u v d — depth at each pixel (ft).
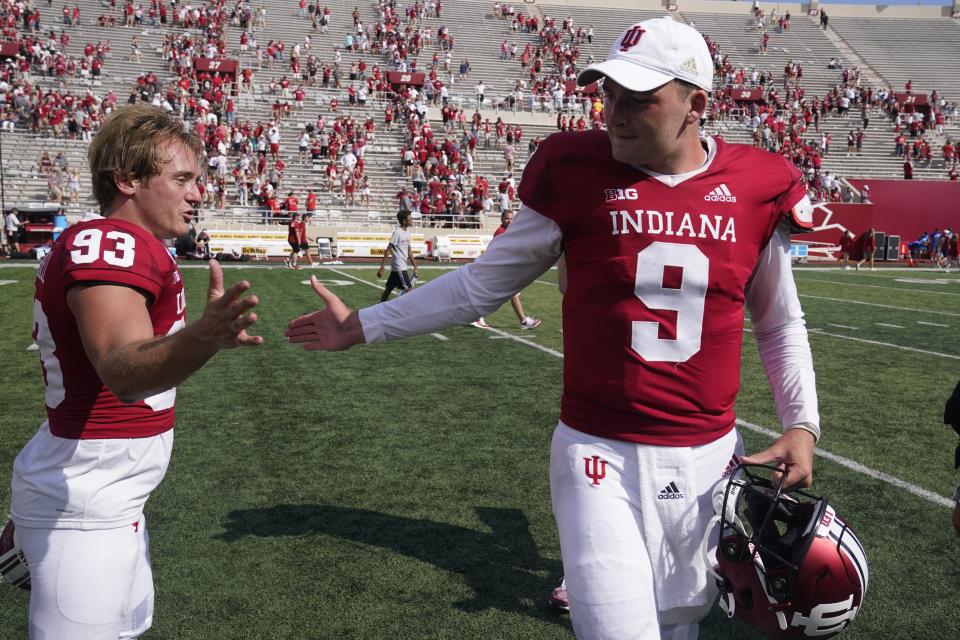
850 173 113.80
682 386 6.06
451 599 10.30
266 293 46.52
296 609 9.96
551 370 25.44
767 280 6.66
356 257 84.17
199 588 10.46
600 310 6.11
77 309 5.20
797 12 154.81
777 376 6.72
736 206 6.13
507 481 14.83
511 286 6.49
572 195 6.12
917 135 122.62
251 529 12.42
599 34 141.79
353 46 122.93
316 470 15.33
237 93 105.09
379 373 24.66
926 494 14.40
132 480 5.94
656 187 6.05
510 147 102.12
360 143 98.94
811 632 5.89
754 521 6.11
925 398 22.47
